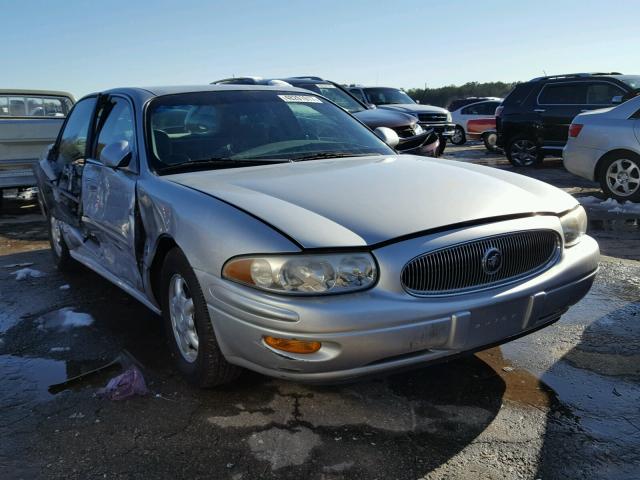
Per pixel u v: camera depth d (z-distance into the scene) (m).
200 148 3.59
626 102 8.02
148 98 3.81
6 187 8.20
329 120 4.23
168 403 2.96
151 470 2.44
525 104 12.04
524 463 2.44
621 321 3.87
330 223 2.54
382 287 2.44
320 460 2.48
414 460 2.47
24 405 2.99
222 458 2.51
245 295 2.48
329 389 3.06
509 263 2.73
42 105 9.33
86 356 3.55
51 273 5.39
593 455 2.48
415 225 2.55
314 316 2.35
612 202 8.01
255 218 2.59
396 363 2.49
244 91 4.16
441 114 14.20
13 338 3.86
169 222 2.95
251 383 3.13
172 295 3.18
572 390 3.01
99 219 3.99
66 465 2.49
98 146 4.23
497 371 3.23
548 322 2.96
